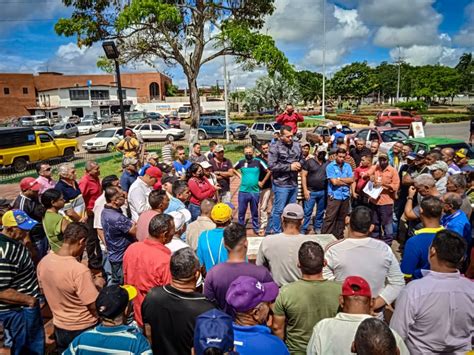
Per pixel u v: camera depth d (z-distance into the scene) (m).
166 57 18.83
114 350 2.41
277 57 17.20
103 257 6.39
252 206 7.59
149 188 5.67
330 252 3.27
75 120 55.47
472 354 2.37
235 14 19.00
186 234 4.68
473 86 89.06
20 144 18.48
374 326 1.92
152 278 3.38
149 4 15.21
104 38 18.14
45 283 3.25
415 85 84.25
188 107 63.91
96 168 6.51
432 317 2.54
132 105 71.19
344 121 45.16
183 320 2.67
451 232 2.68
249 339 2.27
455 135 30.14
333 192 6.82
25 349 3.38
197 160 8.77
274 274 3.57
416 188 4.77
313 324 2.73
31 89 65.25
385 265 3.14
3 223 3.82
